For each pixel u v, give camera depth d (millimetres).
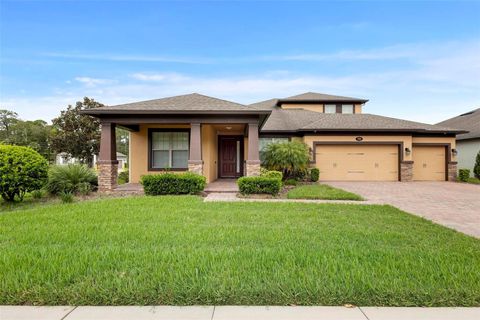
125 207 7375
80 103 26094
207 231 5047
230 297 2750
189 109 10984
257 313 2543
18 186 8828
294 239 4605
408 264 3482
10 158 8758
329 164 16781
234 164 16781
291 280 3031
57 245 4273
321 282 2996
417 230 5293
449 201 9227
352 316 2500
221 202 8359
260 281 3025
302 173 15719
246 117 11359
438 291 2826
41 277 3092
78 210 6957
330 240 4566
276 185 10023
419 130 16500
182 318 2467
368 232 5059
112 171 11406
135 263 3492
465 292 2807
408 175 16484
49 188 10234
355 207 7676
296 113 21234
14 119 45562
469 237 4883
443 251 4043
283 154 14734
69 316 2494
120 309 2607
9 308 2617
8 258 3613
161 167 13742
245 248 4090
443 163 17297
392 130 16391
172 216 6309
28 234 4855
